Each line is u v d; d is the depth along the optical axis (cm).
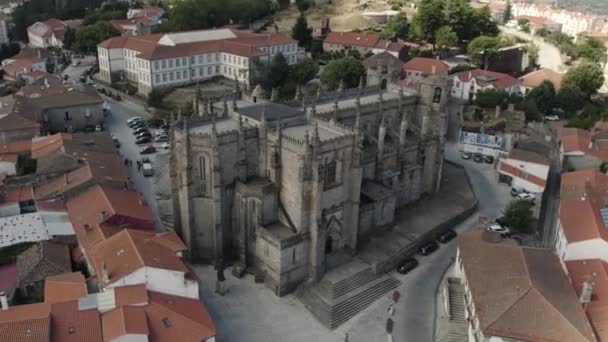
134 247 7788
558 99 19225
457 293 8712
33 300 7850
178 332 6944
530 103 18325
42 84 18212
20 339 6291
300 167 8656
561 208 10562
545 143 15350
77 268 8700
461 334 8094
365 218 10238
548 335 6900
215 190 9144
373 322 8506
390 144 11581
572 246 9344
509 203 12344
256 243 9319
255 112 10138
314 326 8338
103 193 9894
